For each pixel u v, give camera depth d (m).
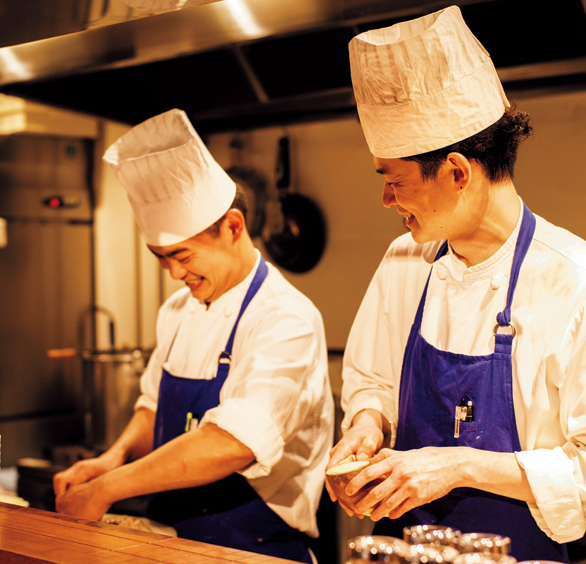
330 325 2.54
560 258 1.04
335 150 2.48
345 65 2.10
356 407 1.25
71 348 3.04
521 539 1.04
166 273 3.02
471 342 1.10
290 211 2.48
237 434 1.26
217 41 1.46
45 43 1.47
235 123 2.59
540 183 2.12
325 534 1.80
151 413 1.66
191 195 1.37
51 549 0.92
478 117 1.00
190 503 1.40
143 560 0.88
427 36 0.97
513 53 1.90
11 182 2.87
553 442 1.04
